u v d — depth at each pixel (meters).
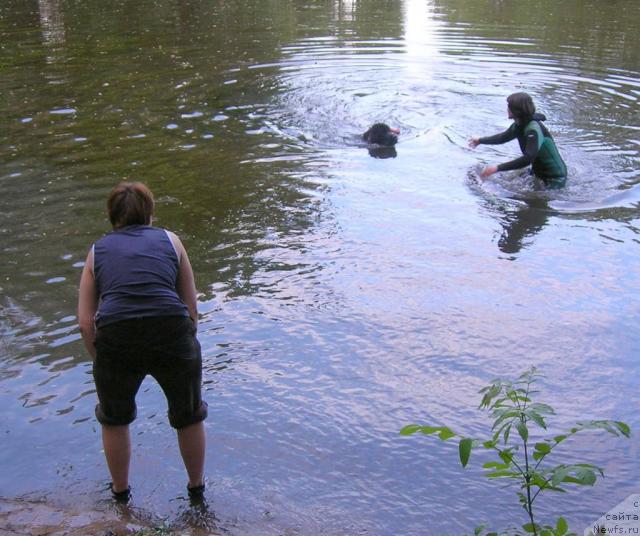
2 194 8.05
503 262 6.56
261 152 9.42
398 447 4.33
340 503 3.92
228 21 18.23
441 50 15.09
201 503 3.93
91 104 11.43
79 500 3.96
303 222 7.37
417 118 10.82
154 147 9.58
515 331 5.50
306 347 5.31
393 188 8.25
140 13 19.19
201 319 5.64
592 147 9.45
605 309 5.80
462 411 4.65
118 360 3.67
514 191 8.14
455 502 3.91
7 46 15.38
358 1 21.52
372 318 5.68
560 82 12.62
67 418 4.59
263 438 4.41
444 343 5.36
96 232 7.10
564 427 4.47
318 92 12.06
